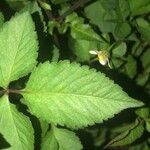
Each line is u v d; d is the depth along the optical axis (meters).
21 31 0.12
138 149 0.21
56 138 0.15
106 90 0.12
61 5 0.18
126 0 0.19
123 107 0.11
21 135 0.12
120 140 0.16
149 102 0.21
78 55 0.18
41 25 0.15
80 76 0.12
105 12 0.19
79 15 0.19
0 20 0.14
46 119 0.12
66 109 0.12
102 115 0.12
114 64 0.19
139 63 0.21
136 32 0.20
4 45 0.12
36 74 0.12
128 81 0.20
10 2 0.18
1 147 0.12
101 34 0.19
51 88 0.12
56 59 0.15
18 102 0.14
